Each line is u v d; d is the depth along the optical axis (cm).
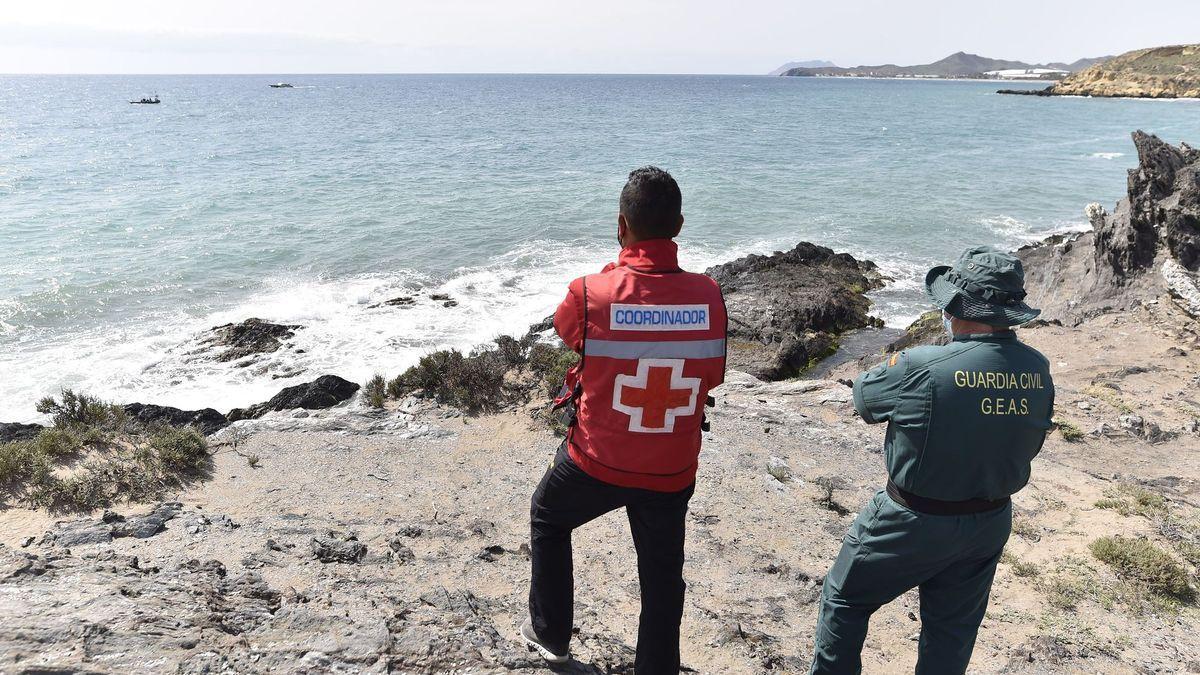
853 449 873
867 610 301
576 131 8750
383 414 1003
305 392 1318
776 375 1802
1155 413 1038
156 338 1942
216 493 757
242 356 1809
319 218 3538
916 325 1795
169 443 830
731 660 432
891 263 2830
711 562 592
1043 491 745
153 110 13388
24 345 1894
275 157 6003
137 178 4766
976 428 260
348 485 780
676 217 250
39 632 247
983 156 6159
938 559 277
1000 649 475
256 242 3036
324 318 2103
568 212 3703
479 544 621
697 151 6594
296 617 315
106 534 600
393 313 2147
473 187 4516
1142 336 1335
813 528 671
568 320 250
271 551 562
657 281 246
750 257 2600
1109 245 1619
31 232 3161
